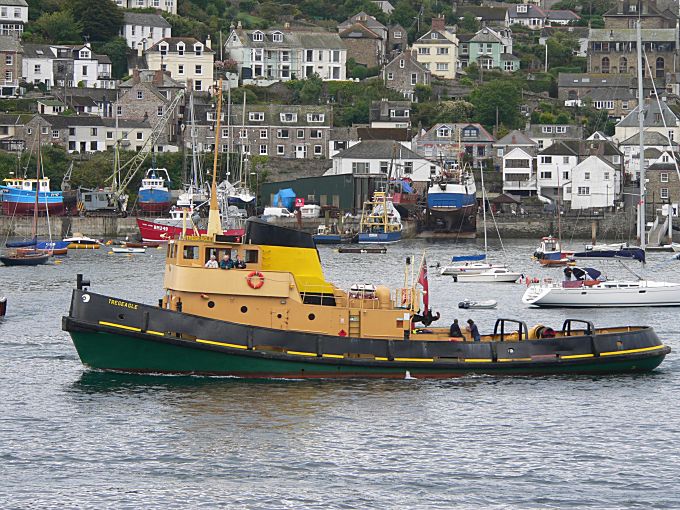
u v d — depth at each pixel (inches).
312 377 5807.1
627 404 5546.3
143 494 4443.9
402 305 6082.7
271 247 5930.1
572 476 4655.5
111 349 5782.5
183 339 5748.0
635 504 4409.5
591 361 5984.3
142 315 5762.8
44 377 5964.6
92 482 4552.2
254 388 5669.3
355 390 5664.4
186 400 5472.4
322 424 5177.2
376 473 4658.0
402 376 5846.5
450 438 5036.9
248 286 5831.7
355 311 5920.3
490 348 5920.3
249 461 4758.9
